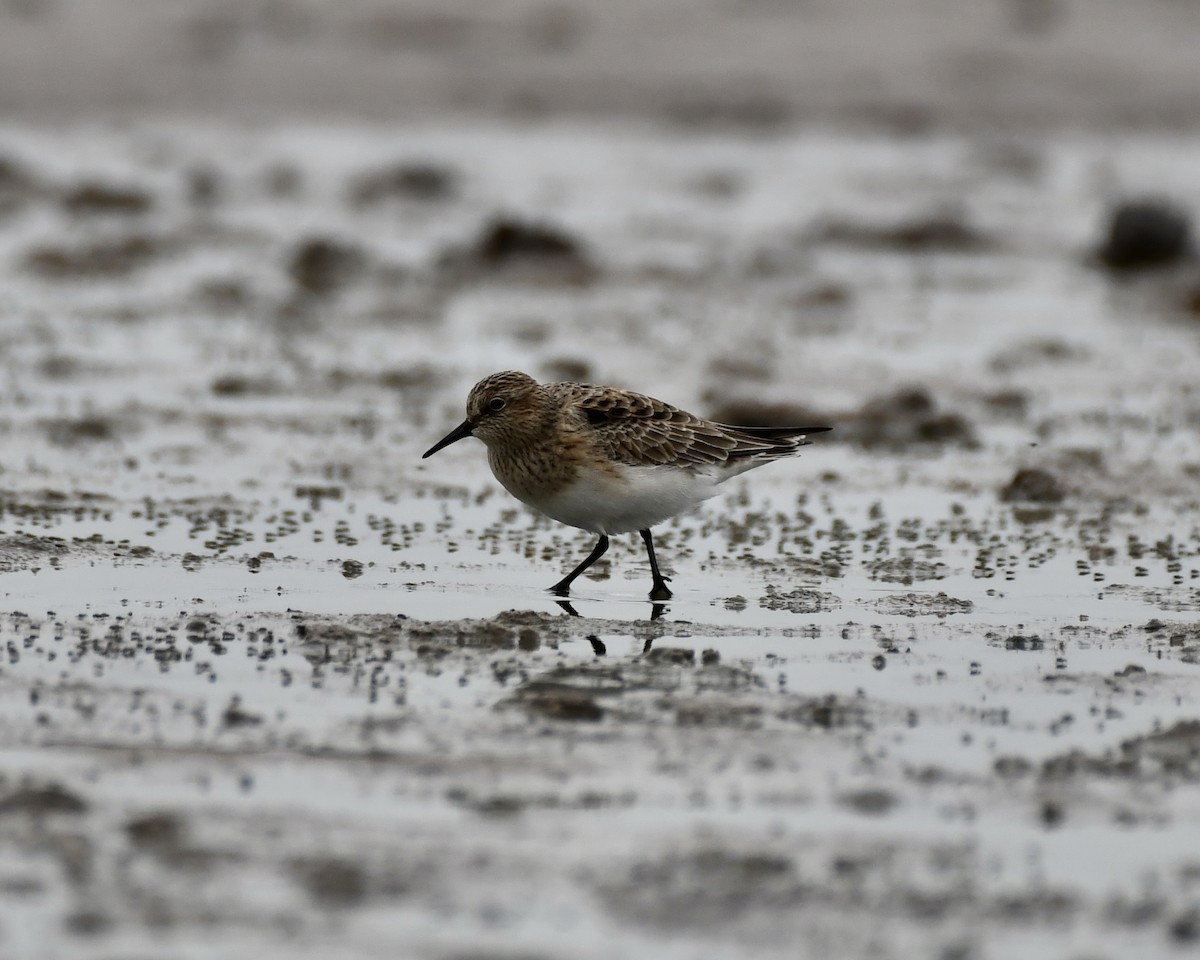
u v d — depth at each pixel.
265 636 10.62
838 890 7.18
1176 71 48.25
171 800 7.89
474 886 7.13
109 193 33.41
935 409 18.80
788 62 48.59
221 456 16.36
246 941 6.66
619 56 48.59
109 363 20.66
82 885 7.07
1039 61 48.47
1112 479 16.22
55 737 8.66
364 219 34.22
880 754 8.72
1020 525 14.48
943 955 6.68
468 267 28.39
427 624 10.96
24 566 12.20
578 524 12.35
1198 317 26.19
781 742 8.86
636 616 11.48
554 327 24.12
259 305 25.03
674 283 28.11
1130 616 11.64
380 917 6.86
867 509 15.02
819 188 39.47
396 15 48.81
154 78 45.34
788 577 12.70
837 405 19.42
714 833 7.69
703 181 39.34
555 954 6.62
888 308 26.52
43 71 44.72
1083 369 22.06
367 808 7.86
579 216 35.00
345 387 19.86
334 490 15.17
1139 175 41.44
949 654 10.63
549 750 8.65
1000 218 35.72
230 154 41.50
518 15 49.44
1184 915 7.02
